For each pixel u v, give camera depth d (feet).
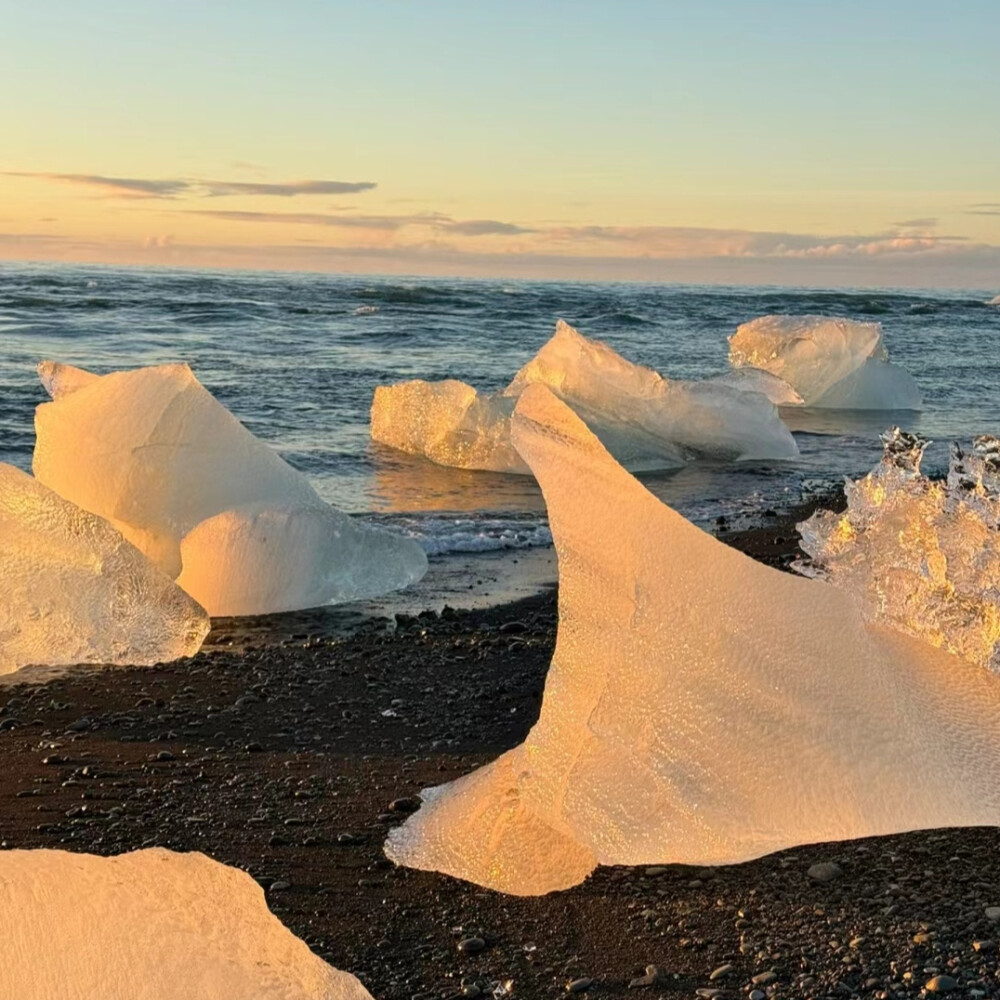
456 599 21.18
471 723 14.17
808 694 8.71
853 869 9.64
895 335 92.38
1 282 119.75
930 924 8.77
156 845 10.47
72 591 17.15
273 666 16.75
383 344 72.90
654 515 9.36
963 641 12.44
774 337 54.95
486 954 8.52
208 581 19.97
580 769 9.02
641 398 37.91
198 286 126.21
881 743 8.47
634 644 9.13
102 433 20.77
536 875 9.48
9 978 5.10
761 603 9.11
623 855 8.58
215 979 5.48
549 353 38.45
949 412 52.39
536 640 18.26
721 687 8.86
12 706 14.83
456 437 35.50
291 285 137.39
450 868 9.79
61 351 63.16
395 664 16.83
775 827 8.28
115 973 5.31
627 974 8.22
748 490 33.19
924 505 13.52
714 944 8.56
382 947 8.63
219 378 52.75
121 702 15.02
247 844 10.49
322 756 12.97
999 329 103.91
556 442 9.43
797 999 7.88
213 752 13.11
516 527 27.27
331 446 37.88
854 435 44.91
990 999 7.87
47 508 17.54
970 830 10.31
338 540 21.12
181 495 21.06
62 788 11.93
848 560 14.38
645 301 130.82
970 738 8.63
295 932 8.82
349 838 10.61
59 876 5.37
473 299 122.01
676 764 8.74
